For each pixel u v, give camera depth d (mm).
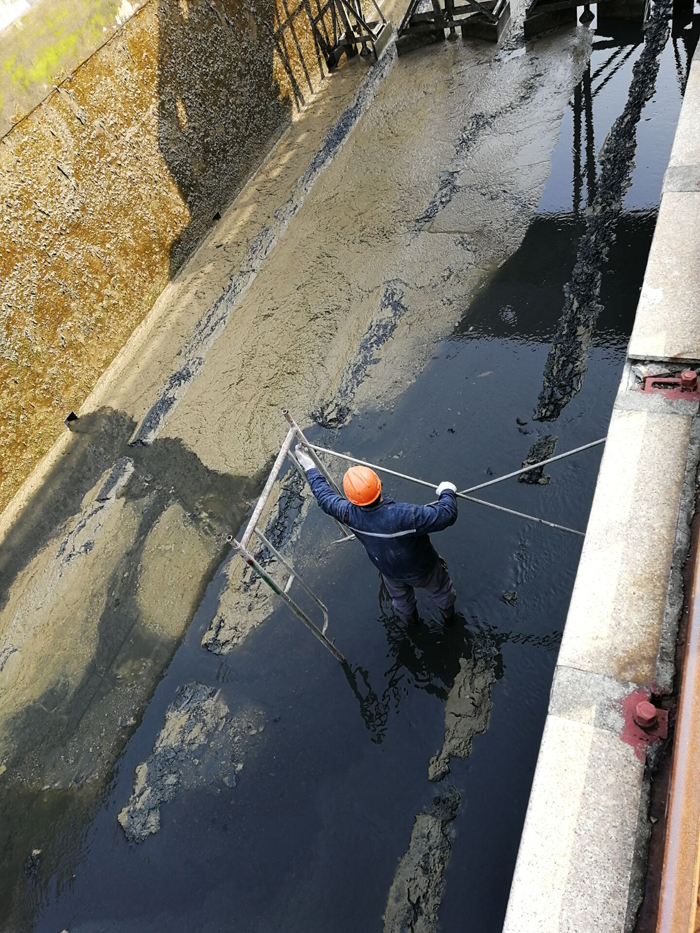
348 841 3562
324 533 4875
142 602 5000
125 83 6457
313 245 7184
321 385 5840
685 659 2029
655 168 6410
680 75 7398
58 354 6207
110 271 6629
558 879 1874
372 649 4227
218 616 4715
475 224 6629
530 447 4773
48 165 5812
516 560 4254
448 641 4090
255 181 8492
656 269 3281
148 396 6445
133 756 4254
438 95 8609
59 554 5574
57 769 4363
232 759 4039
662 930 1584
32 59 5531
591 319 5383
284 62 8992
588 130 7168
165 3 6789
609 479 2641
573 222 6242
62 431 6340
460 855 3354
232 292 7086
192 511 5383
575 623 2332
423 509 3131
